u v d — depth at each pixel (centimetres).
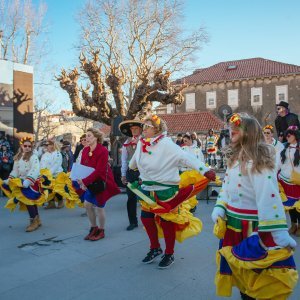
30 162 627
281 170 586
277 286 259
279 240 254
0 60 1261
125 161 636
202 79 4291
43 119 3809
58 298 366
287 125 738
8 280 412
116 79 1329
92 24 2845
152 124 441
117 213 768
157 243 468
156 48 2858
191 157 431
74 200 773
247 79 4059
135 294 373
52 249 522
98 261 471
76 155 1047
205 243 546
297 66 4031
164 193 434
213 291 379
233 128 281
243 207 278
